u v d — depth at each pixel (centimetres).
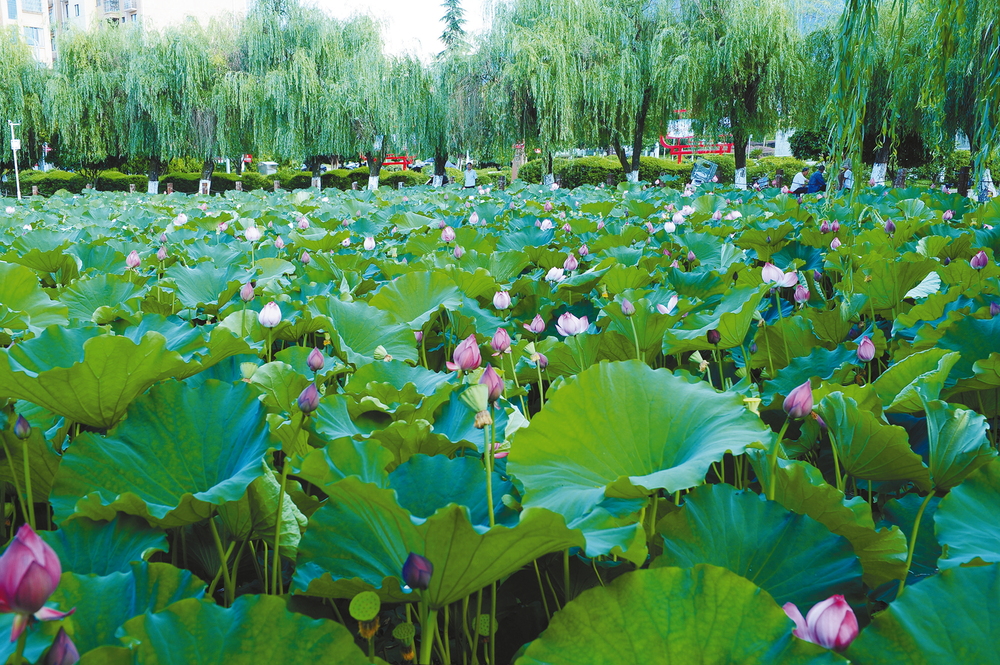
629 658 102
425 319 295
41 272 456
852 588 127
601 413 151
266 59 2570
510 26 2244
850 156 456
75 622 112
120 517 138
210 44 2609
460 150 2489
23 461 162
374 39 2706
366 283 393
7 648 100
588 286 391
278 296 316
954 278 365
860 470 166
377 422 193
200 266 400
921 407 181
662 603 104
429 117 2492
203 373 219
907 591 103
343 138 2564
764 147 4431
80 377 159
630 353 276
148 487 152
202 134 2522
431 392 214
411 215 751
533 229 592
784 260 491
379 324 282
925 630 99
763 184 2275
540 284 384
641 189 1407
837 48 445
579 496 134
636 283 359
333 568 128
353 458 133
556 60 2052
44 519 195
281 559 172
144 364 165
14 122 2531
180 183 3266
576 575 155
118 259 459
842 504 139
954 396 222
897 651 98
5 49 2541
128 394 172
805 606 127
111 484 149
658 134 2562
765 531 137
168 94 2480
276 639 100
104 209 926
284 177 3478
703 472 130
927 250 450
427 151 2578
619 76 2081
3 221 800
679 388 158
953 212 686
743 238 528
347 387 222
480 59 2291
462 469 144
